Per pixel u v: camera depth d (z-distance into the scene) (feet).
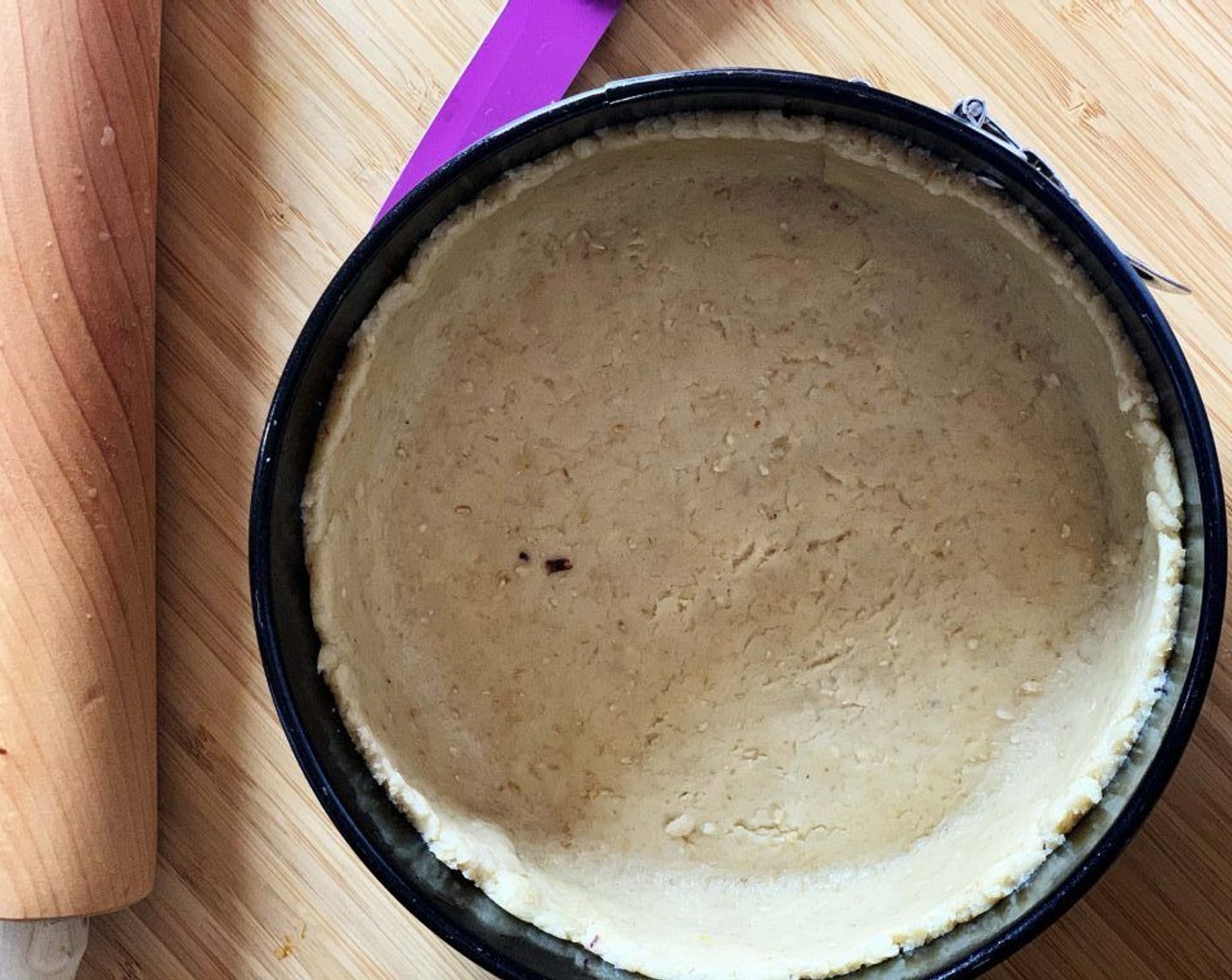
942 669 1.58
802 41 1.58
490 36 1.57
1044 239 1.40
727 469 1.60
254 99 1.62
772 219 1.56
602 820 1.60
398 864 1.43
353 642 1.52
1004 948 1.33
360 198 1.62
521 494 1.61
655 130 1.42
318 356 1.41
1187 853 1.56
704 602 1.61
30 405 1.50
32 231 1.49
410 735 1.58
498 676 1.62
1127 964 1.56
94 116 1.50
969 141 1.33
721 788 1.60
